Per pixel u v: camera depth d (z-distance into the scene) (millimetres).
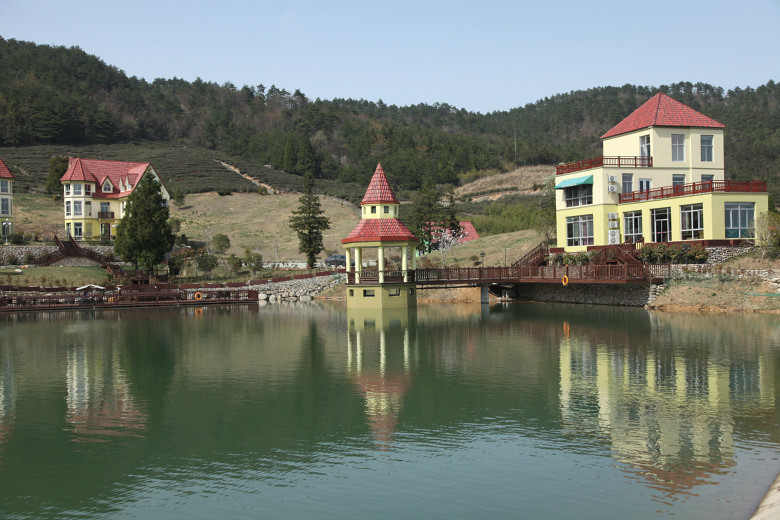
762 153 187500
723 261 52250
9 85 192375
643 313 49344
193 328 49219
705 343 35094
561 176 66625
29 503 16625
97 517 15828
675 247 54188
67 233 95688
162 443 20906
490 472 17891
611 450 19188
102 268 80438
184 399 26297
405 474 17953
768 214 52312
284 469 18562
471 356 34344
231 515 15797
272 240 112375
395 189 182750
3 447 20703
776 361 30016
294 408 24688
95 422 23297
